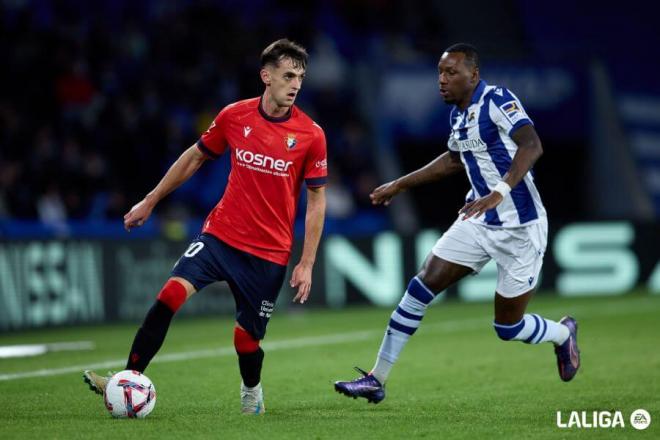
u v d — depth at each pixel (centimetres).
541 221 2408
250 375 2325
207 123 6912
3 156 5994
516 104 2309
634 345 3803
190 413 2359
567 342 2564
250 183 2242
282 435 2050
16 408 2456
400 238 5891
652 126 8244
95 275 5009
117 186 6172
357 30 8538
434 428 2150
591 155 7969
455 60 2353
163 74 7000
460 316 5131
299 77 2205
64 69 6600
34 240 4812
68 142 6088
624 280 6366
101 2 7475
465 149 2388
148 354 2259
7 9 7131
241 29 7581
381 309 5622
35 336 4538
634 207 7875
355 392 2406
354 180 7181
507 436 2061
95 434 2044
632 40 8544
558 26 8788
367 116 7662
